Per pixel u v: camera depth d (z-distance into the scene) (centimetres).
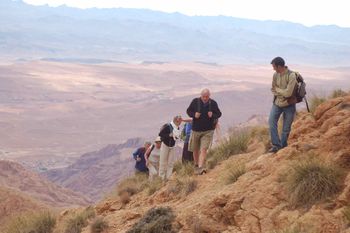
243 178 1444
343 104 1501
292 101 1528
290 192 1255
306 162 1283
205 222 1370
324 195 1201
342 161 1280
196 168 1900
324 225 1116
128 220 1683
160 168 2091
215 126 1875
